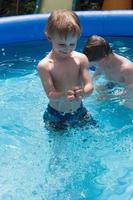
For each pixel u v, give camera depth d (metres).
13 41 3.98
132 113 2.92
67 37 2.32
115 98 3.04
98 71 3.11
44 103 3.12
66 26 2.31
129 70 2.99
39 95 3.23
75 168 2.48
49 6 4.89
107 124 2.81
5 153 2.64
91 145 2.64
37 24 3.97
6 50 3.90
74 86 2.59
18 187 2.35
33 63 3.68
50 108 2.67
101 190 2.31
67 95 2.47
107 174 2.43
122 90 3.05
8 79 3.47
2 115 3.02
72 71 2.57
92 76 3.14
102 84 3.12
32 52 3.86
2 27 3.91
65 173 2.45
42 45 3.96
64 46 2.38
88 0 5.42
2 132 2.84
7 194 2.30
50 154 2.60
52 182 2.38
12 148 2.68
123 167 2.47
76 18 2.42
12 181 2.40
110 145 2.63
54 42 2.39
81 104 2.68
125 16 4.03
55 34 2.34
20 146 2.69
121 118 2.87
